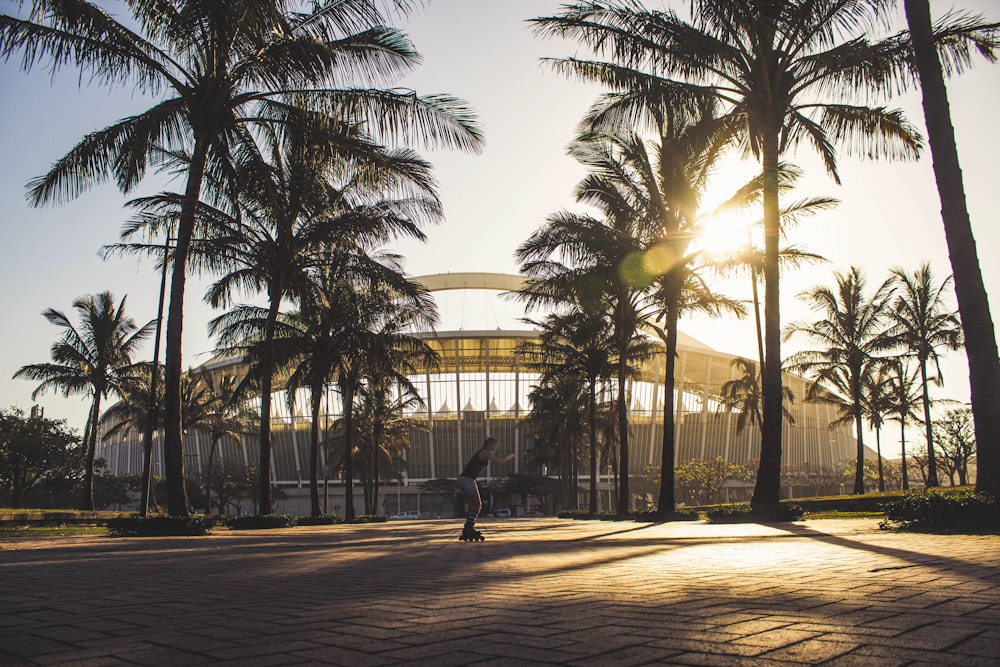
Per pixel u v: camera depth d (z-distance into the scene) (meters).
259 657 2.53
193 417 58.97
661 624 3.10
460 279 81.88
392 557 7.98
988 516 11.10
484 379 85.06
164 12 15.20
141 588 4.95
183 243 16.73
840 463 101.50
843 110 18.52
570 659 2.43
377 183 19.19
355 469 69.69
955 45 15.30
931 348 40.12
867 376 44.47
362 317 31.58
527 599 3.98
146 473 26.19
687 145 19.00
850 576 4.94
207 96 16.67
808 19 16.97
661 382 87.50
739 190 22.00
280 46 16.20
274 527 23.27
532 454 71.00
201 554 9.11
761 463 18.30
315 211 23.03
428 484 85.31
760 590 4.24
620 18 17.88
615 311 32.56
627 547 9.16
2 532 19.66
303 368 32.78
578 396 51.22
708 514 20.05
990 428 12.15
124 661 2.50
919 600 3.73
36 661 2.51
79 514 27.66
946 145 12.94
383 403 55.09
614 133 23.50
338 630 3.06
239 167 19.48
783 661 2.36
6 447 43.62
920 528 11.61
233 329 27.25
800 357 43.25
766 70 17.67
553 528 19.97
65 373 41.56
